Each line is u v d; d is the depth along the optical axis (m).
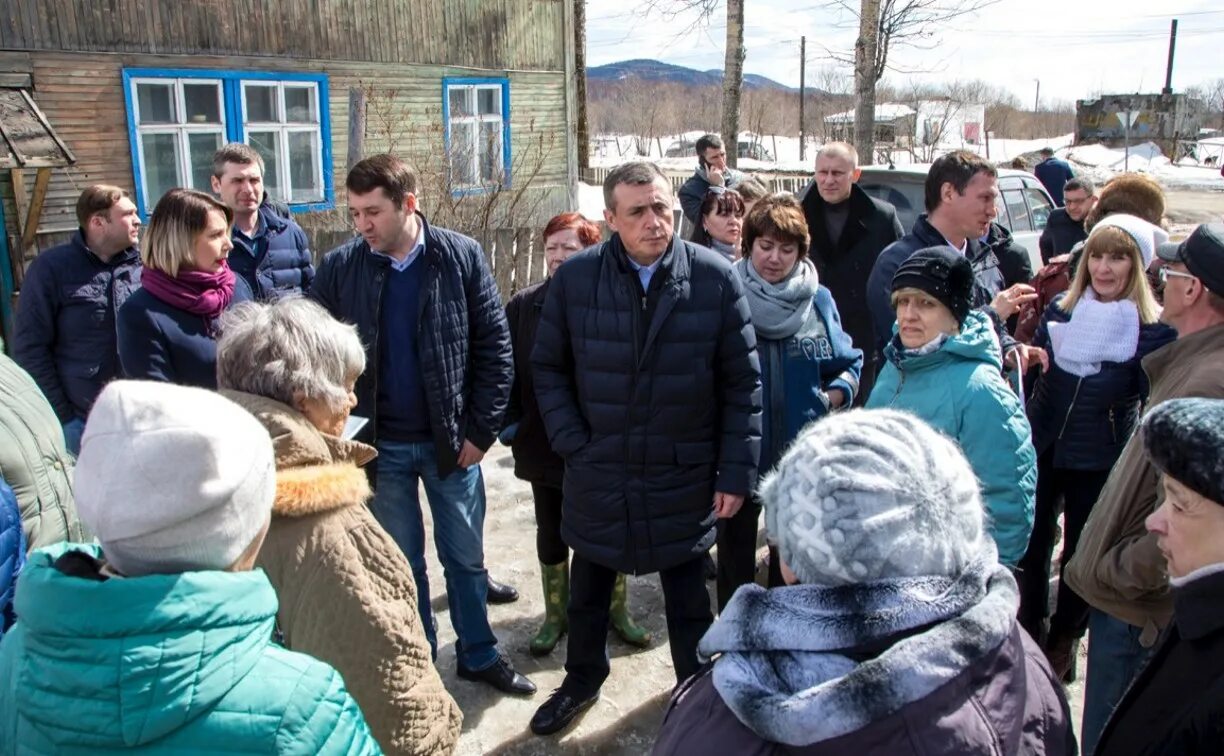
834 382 3.15
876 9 12.95
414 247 2.85
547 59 13.27
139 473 1.07
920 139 36.19
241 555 1.17
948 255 2.26
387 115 10.86
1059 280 3.74
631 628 3.41
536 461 3.20
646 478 2.62
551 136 13.48
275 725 1.10
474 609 3.04
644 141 55.16
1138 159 37.09
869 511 1.05
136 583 1.03
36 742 1.05
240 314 1.84
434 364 2.82
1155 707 1.31
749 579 3.17
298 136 10.68
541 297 3.19
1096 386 2.96
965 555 1.10
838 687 0.96
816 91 58.06
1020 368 2.89
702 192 7.04
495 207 10.38
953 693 0.97
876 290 3.16
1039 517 3.11
